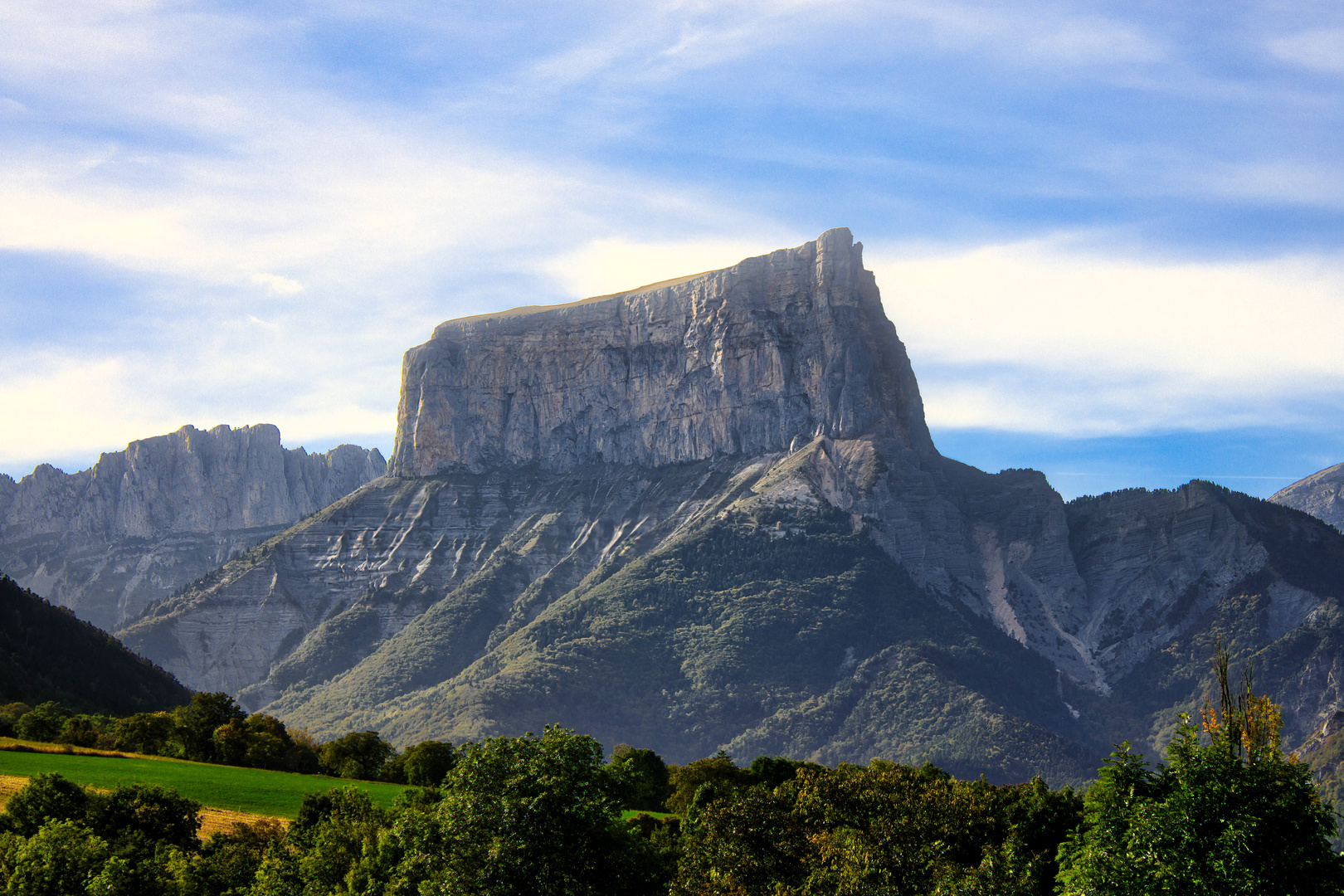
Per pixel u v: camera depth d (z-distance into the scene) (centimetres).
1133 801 6462
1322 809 6147
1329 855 6031
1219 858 5962
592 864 7238
